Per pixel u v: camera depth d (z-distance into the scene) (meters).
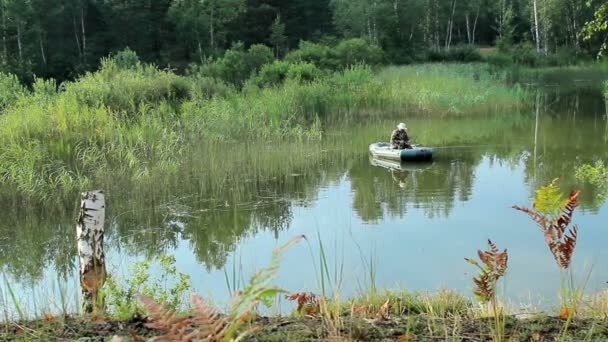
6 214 13.66
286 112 24.45
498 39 67.88
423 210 13.14
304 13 78.62
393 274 9.02
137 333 4.81
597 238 10.30
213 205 14.15
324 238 11.28
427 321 5.04
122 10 62.72
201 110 21.58
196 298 3.19
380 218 12.59
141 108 20.59
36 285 9.16
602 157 19.00
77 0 60.81
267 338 4.51
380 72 39.25
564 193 13.92
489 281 4.66
